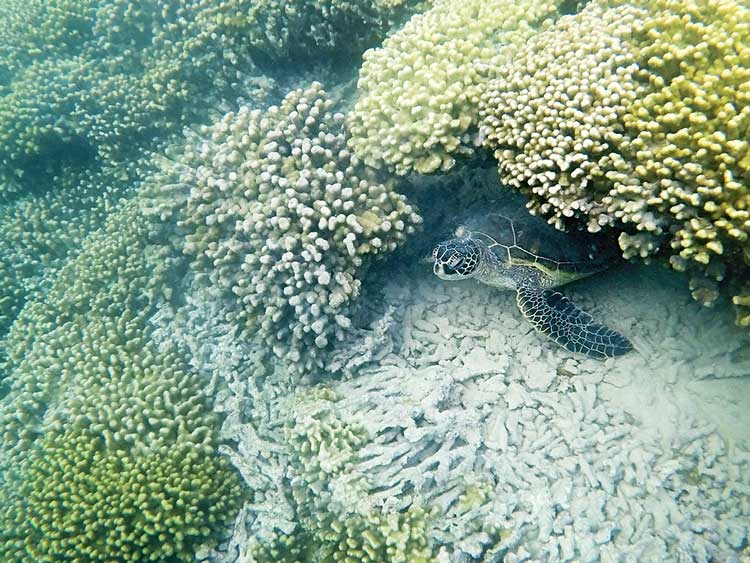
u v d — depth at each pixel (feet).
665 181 2.91
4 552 3.79
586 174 3.25
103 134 5.49
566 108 3.29
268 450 4.04
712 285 3.11
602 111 3.13
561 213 3.41
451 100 3.76
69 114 5.62
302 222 3.94
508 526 3.36
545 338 4.14
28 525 3.85
